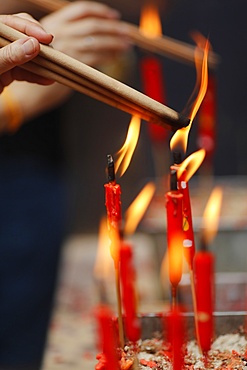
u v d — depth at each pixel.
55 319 3.07
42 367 2.55
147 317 1.99
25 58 1.62
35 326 4.27
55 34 3.22
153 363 1.84
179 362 1.67
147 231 3.35
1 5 3.64
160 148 4.43
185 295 2.71
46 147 4.55
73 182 5.55
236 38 5.29
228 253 3.35
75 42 3.22
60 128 4.66
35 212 4.45
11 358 4.14
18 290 4.32
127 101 1.66
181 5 5.20
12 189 4.41
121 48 3.33
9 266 4.36
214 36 5.29
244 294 2.75
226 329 2.03
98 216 5.57
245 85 5.38
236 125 5.45
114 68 4.75
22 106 3.27
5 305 4.29
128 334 1.92
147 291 3.35
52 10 3.33
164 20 5.23
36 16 3.75
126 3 4.82
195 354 1.90
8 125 3.31
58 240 4.50
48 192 4.52
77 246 4.32
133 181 5.45
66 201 4.98
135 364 1.78
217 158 5.52
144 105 1.65
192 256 1.78
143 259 3.84
